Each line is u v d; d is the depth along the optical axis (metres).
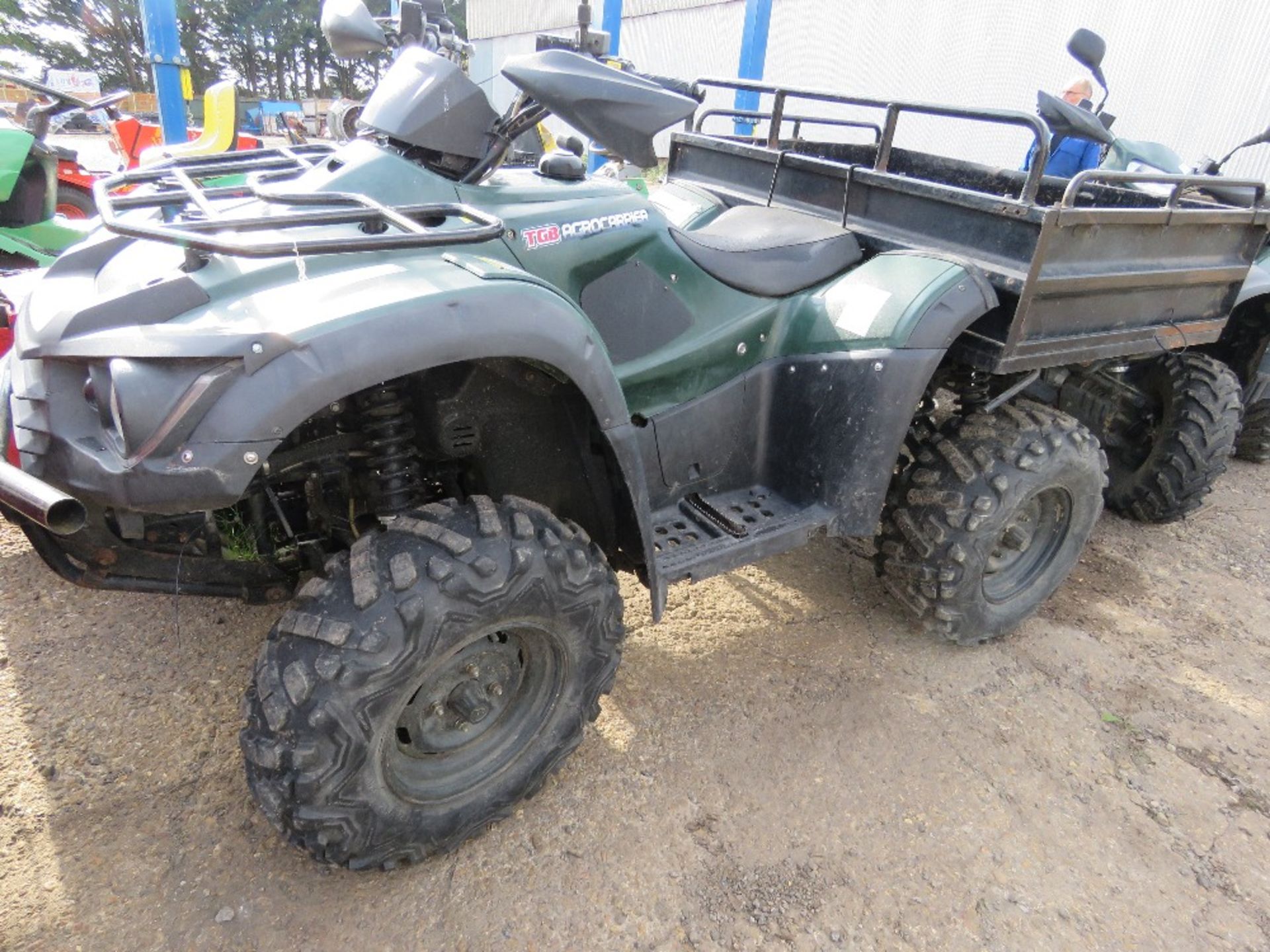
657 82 3.41
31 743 2.23
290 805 1.68
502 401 2.10
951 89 11.19
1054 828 2.27
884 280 2.58
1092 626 3.24
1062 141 5.08
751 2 9.48
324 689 1.63
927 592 2.78
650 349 2.45
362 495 2.16
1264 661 3.10
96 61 50.25
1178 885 2.14
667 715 2.54
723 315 2.58
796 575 3.40
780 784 2.33
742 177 3.51
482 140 2.18
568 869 2.03
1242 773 2.54
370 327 1.58
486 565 1.73
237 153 2.47
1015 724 2.66
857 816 2.25
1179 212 2.69
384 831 1.80
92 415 1.65
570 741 2.11
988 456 2.66
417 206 1.95
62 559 2.00
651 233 2.42
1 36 47.34
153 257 1.94
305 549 2.20
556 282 2.25
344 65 54.34
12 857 1.93
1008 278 2.45
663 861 2.07
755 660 2.84
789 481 2.73
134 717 2.36
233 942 1.79
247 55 54.31
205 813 2.09
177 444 1.50
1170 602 3.46
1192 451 3.72
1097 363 3.50
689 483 2.65
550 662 2.03
